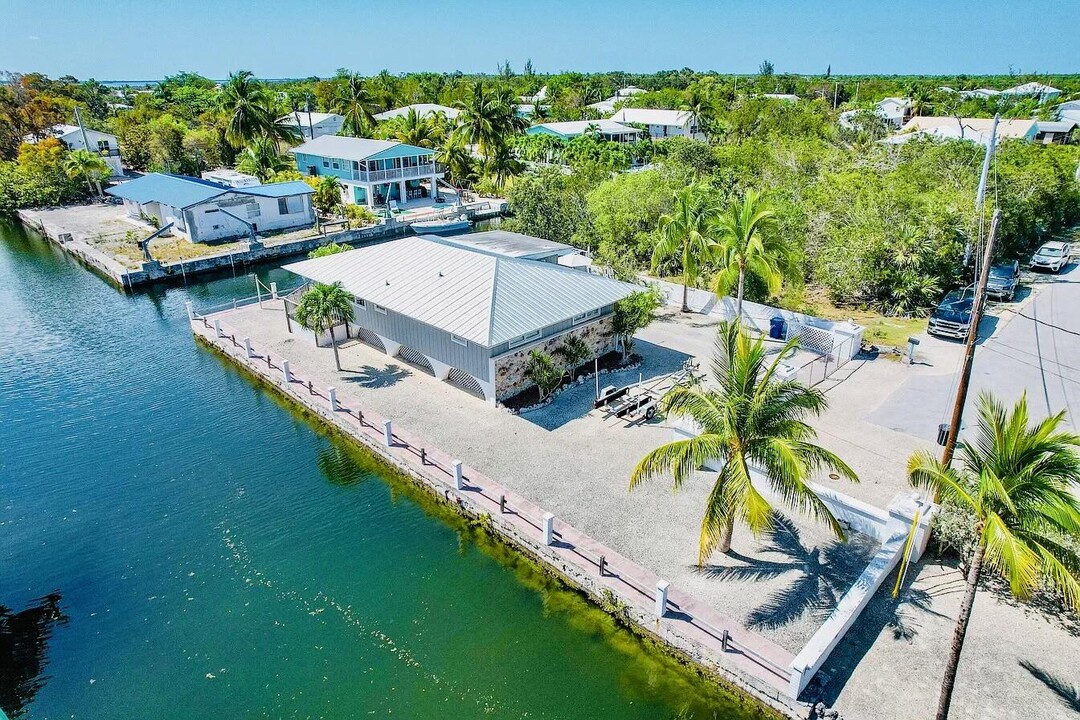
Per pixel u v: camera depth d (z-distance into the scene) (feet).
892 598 46.14
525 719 40.55
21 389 84.89
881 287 104.94
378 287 84.17
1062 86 394.52
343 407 74.13
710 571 48.70
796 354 87.30
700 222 99.25
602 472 61.31
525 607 49.06
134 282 128.47
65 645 46.57
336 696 42.45
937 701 38.45
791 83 423.23
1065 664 40.68
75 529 58.34
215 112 256.11
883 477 59.31
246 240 153.89
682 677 42.93
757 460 44.11
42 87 338.75
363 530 58.03
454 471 57.82
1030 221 123.13
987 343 88.48
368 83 366.84
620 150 229.66
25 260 152.25
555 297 79.51
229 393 83.10
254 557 54.95
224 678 43.93
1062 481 32.81
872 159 138.82
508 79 577.84
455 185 225.56
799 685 38.19
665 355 88.33
